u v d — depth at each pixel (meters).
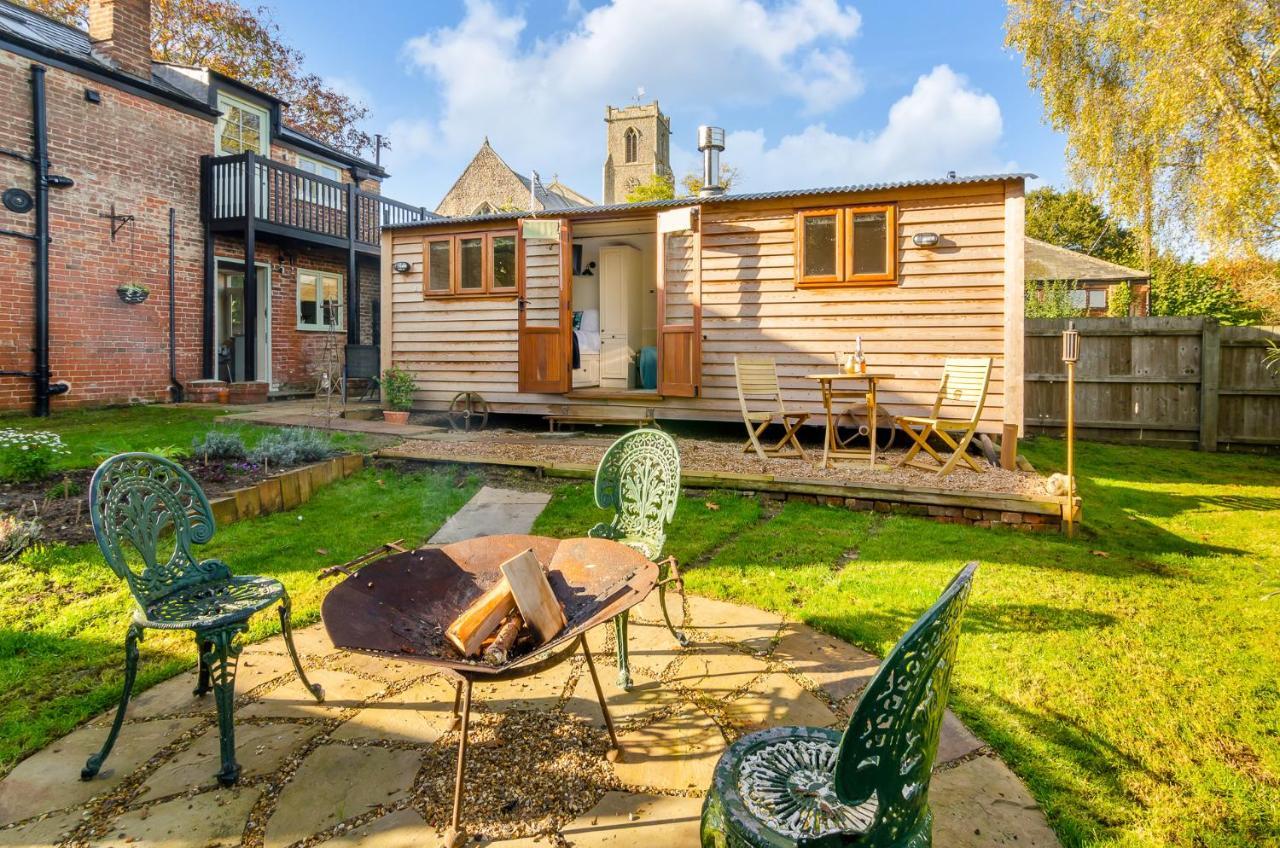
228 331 12.63
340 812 1.91
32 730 2.27
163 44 17.02
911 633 1.17
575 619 2.18
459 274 9.09
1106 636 3.09
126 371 9.97
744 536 4.61
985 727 2.34
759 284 7.91
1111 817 1.91
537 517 4.95
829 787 1.44
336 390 13.09
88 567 3.68
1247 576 3.92
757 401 7.97
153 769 2.09
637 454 3.21
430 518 4.89
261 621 3.20
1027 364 9.51
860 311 7.55
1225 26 7.49
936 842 1.78
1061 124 10.73
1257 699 2.54
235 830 1.83
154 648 2.89
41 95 8.80
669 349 8.20
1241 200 7.91
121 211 9.88
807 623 3.25
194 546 4.13
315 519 4.84
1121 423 9.12
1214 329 8.59
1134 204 9.85
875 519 5.11
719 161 9.18
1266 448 8.43
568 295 8.52
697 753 2.20
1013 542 4.55
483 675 1.79
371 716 2.42
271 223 11.21
